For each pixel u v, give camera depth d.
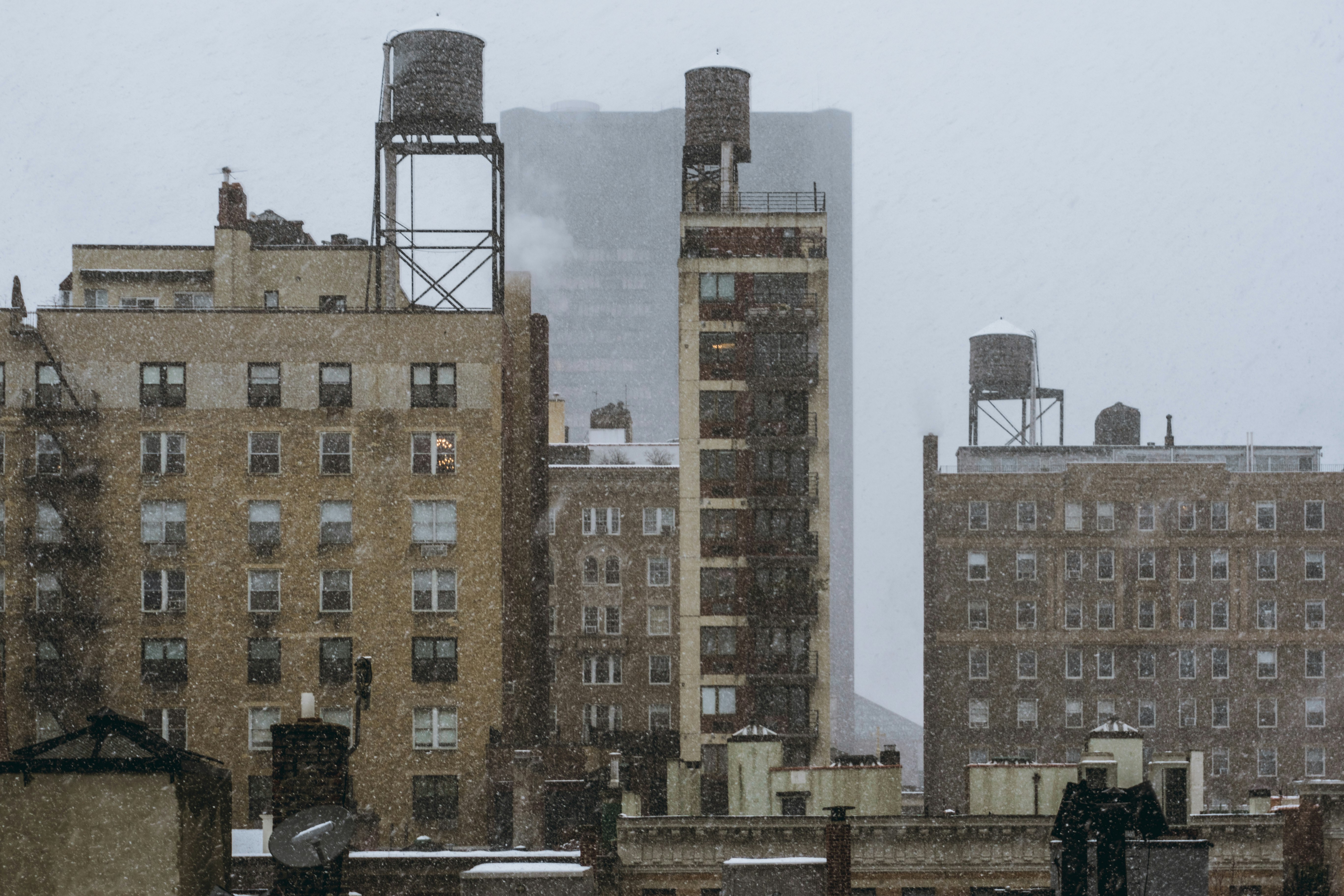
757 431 100.94
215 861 30.08
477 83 101.06
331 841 31.08
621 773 88.69
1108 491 129.00
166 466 89.75
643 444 140.50
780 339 101.69
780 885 44.97
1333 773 126.81
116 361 90.12
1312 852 49.19
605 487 131.62
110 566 89.06
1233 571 128.62
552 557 130.75
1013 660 127.88
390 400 90.50
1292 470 141.38
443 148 101.38
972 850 56.72
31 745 30.92
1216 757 127.25
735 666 99.69
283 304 104.00
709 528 100.56
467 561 89.69
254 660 88.75
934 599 128.62
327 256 104.12
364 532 89.75
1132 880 32.78
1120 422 153.88
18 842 27.48
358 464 90.12
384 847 86.94
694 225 102.50
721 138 108.12
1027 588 128.38
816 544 100.25
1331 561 128.38
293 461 89.94
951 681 127.88
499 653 89.12
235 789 87.94
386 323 90.94
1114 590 128.25
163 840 27.55
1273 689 127.62
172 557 89.12
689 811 98.19
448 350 90.94
